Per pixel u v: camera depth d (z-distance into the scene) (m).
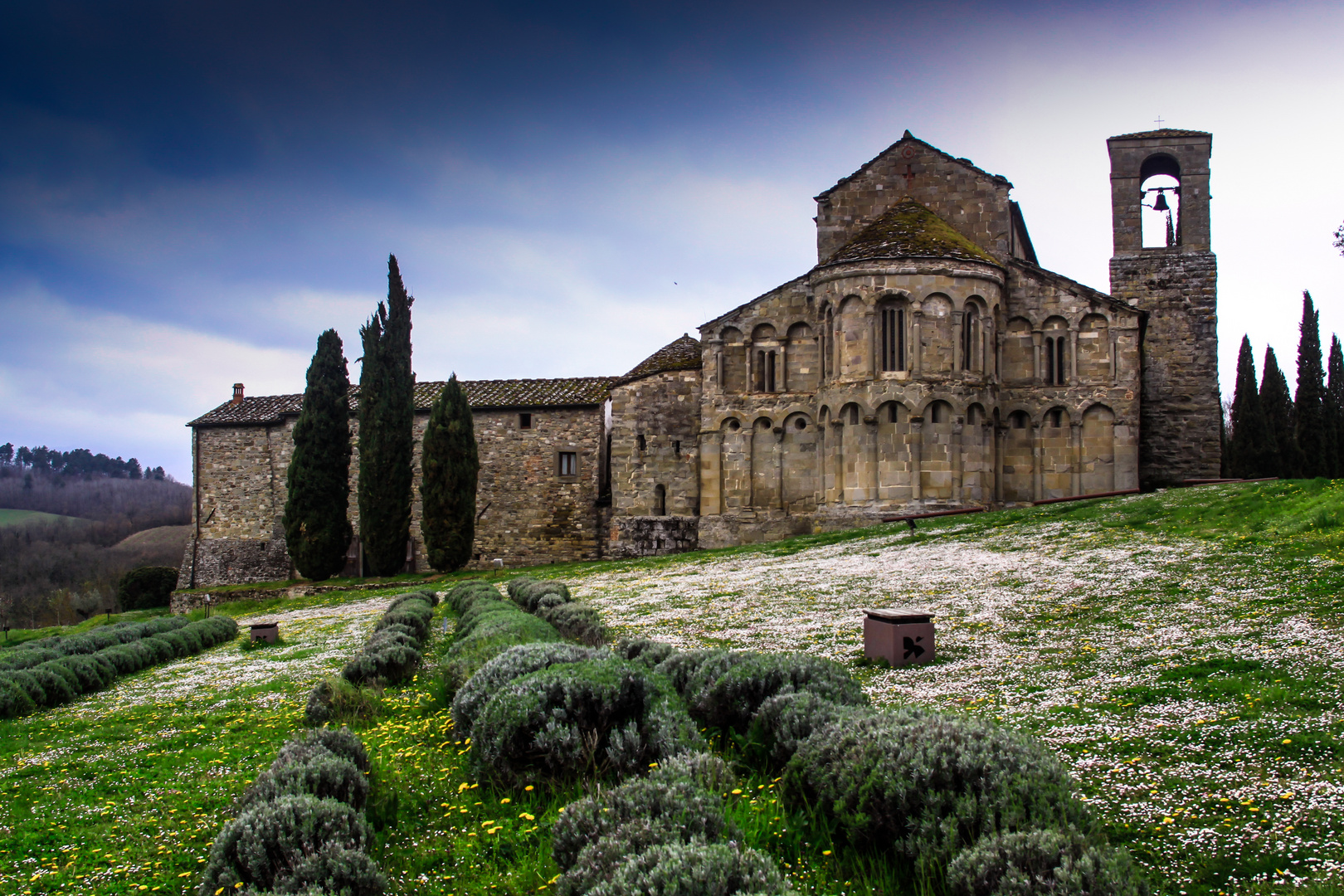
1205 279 47.66
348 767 9.57
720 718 11.02
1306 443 63.00
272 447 54.59
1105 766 9.39
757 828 8.06
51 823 10.52
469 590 30.00
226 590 46.12
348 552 50.56
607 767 9.91
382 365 47.34
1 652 25.77
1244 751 9.39
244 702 17.12
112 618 49.09
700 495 44.38
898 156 43.44
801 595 23.09
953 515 35.12
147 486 139.38
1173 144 48.41
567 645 13.28
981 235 42.38
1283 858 7.22
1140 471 43.66
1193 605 16.64
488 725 10.29
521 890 7.76
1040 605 18.52
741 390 43.47
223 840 8.00
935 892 6.86
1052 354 40.19
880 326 38.16
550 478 51.06
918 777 7.50
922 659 15.08
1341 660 12.19
